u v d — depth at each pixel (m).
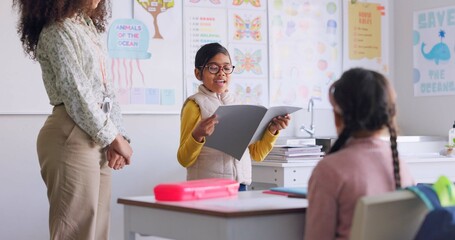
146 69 4.23
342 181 1.76
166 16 4.30
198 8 4.42
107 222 2.93
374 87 1.79
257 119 2.83
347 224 1.76
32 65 3.87
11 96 3.82
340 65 4.98
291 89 4.77
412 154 4.32
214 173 3.04
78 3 2.70
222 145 2.91
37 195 3.92
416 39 5.02
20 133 3.86
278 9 4.73
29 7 2.73
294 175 3.76
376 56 5.13
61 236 2.71
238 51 4.57
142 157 4.23
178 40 4.34
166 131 4.32
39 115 3.91
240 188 3.15
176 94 4.34
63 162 2.68
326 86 4.92
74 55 2.67
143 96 4.22
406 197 1.67
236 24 4.56
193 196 2.15
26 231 3.89
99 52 2.82
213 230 1.89
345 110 1.81
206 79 3.14
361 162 1.79
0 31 3.78
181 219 2.01
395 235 1.71
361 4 5.07
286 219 1.95
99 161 2.79
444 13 4.82
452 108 4.77
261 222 1.90
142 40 4.22
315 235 1.76
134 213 2.20
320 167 1.80
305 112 4.82
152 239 4.28
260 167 3.89
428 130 4.95
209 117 2.79
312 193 1.80
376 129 1.82
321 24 4.90
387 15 5.19
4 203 3.82
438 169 4.04
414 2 5.04
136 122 4.21
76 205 2.71
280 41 4.73
